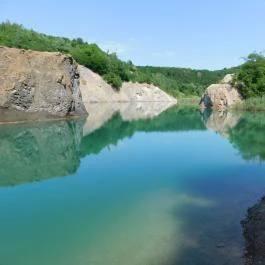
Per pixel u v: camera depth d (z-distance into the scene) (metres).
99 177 19.34
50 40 90.75
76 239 11.77
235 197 15.67
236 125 42.00
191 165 21.89
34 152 25.58
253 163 22.16
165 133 36.44
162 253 10.75
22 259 10.54
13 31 83.81
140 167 21.58
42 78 41.72
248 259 10.24
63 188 17.33
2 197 16.00
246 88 70.81
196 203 14.98
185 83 137.50
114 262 10.31
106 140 31.62
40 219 13.45
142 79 110.19
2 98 37.53
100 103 85.81
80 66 88.12
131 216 13.66
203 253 10.69
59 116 43.28
